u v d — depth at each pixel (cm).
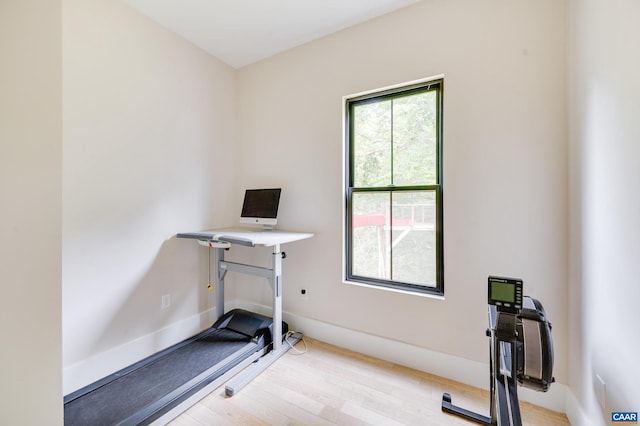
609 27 118
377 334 225
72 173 182
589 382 138
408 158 223
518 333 118
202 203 272
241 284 306
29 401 92
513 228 177
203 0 205
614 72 115
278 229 275
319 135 253
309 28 238
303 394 181
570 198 159
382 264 234
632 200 104
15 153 88
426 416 162
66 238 179
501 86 179
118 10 204
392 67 217
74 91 182
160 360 203
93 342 192
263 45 264
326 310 250
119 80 206
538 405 170
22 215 90
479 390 184
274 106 280
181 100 251
